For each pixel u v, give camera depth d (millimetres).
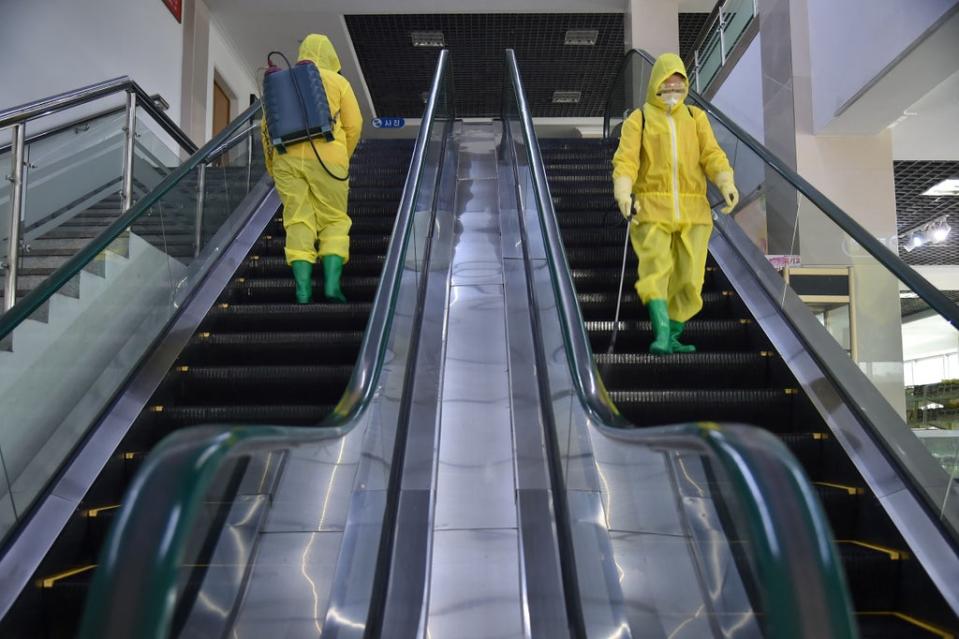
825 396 3570
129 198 5590
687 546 1934
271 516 2027
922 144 7754
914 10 5559
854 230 3600
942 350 2951
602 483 2580
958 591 2510
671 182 4336
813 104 7172
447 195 6340
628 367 4133
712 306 4777
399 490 3189
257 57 12148
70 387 3328
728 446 1128
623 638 2311
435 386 3871
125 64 8047
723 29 9359
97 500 3131
